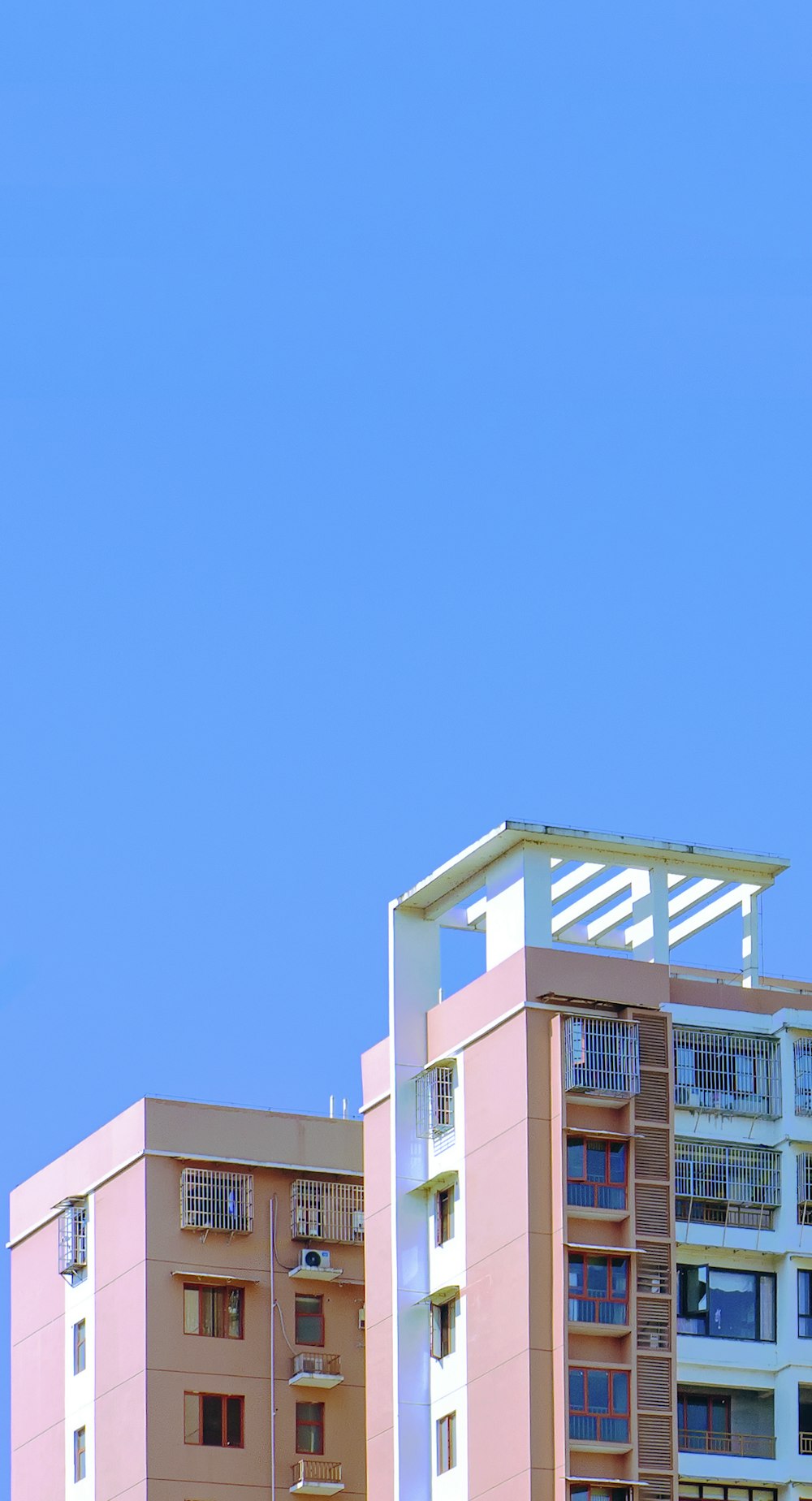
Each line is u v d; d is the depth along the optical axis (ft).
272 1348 297.74
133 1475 289.94
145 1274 296.10
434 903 279.28
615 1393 249.14
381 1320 271.08
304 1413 297.12
